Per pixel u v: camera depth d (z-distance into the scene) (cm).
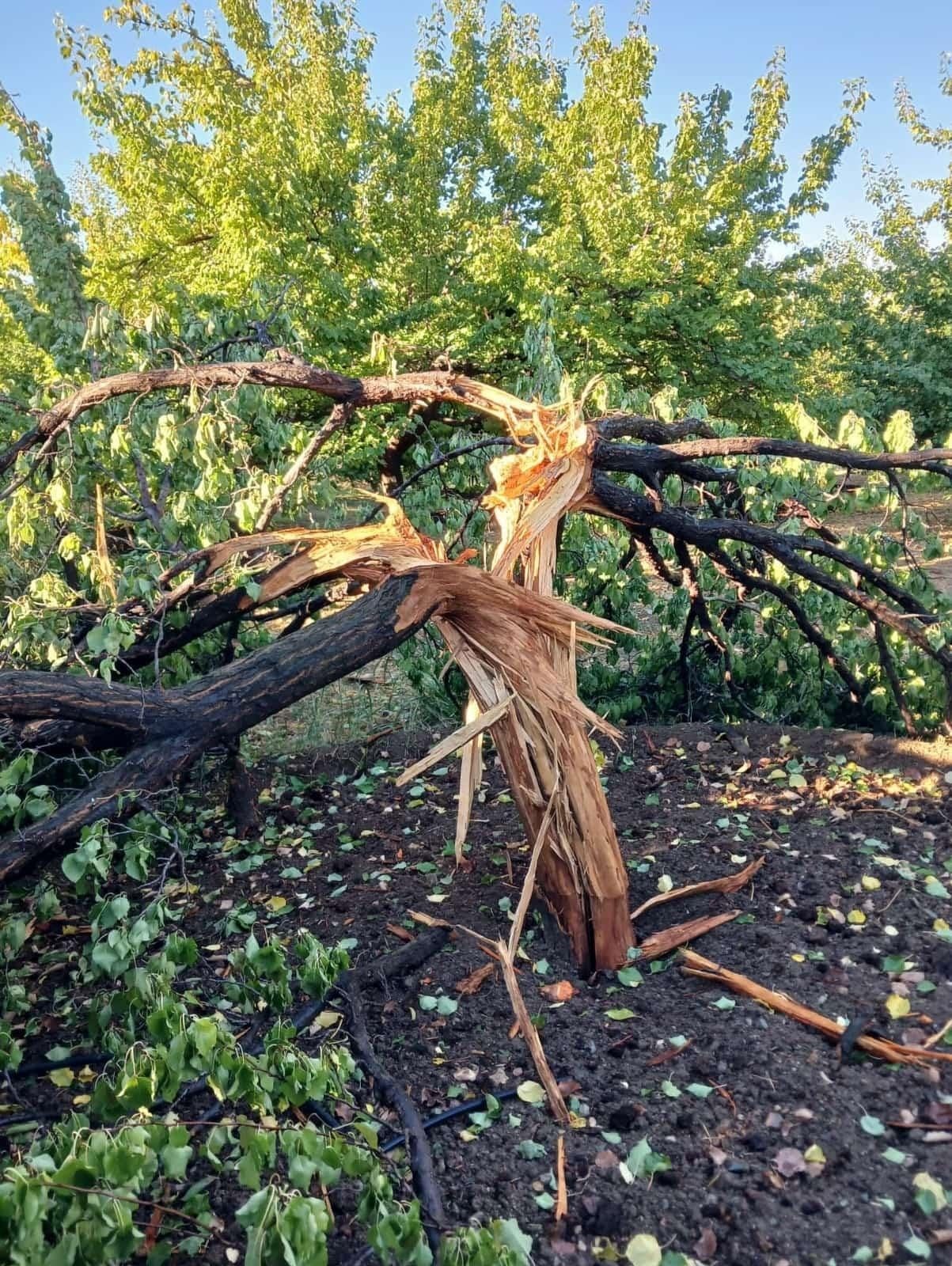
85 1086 249
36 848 217
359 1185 208
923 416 1517
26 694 222
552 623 276
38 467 350
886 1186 197
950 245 1634
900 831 344
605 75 1280
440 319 1127
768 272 1299
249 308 494
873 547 429
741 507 450
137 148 1237
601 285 1152
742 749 429
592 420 373
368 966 285
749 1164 205
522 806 279
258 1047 247
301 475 389
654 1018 255
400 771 462
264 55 1410
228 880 368
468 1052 250
